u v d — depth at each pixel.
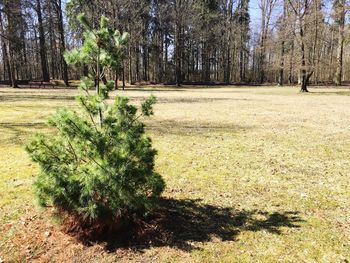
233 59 61.50
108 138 3.75
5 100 18.20
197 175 6.32
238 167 6.86
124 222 4.04
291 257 3.61
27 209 4.72
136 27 40.94
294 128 11.21
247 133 10.35
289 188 5.70
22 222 4.30
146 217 4.30
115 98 3.93
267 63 49.81
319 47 35.66
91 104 3.78
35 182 3.69
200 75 62.59
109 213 3.71
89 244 3.80
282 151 8.17
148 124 11.77
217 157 7.58
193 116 13.84
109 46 3.92
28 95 21.86
